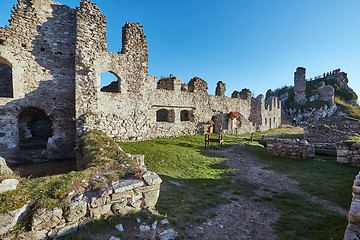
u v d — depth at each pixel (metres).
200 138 18.84
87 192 4.37
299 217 5.58
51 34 13.99
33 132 17.97
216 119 24.92
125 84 15.17
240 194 7.19
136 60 15.80
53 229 3.68
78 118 12.55
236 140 19.34
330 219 5.33
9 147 12.39
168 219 4.84
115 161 6.16
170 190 7.04
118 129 14.75
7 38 12.62
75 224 3.85
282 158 12.93
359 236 3.14
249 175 9.45
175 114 19.69
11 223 3.50
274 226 5.12
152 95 17.86
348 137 17.14
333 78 69.38
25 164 11.66
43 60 13.69
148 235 4.03
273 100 41.53
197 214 5.53
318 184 8.13
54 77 13.98
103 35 14.12
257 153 14.36
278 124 45.53
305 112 55.44
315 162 11.76
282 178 9.02
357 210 3.44
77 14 12.86
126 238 3.87
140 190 4.77
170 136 18.70
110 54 14.44
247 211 5.93
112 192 4.36
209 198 6.66
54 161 12.55
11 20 12.77
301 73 59.78
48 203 3.78
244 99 30.14
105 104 14.20
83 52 12.91
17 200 3.73
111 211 4.33
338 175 9.25
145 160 10.84
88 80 13.00
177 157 11.78
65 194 4.11
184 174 9.09
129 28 15.48
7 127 12.41
